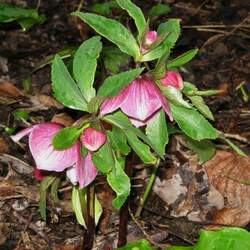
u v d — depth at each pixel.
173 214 1.16
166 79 0.87
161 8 1.52
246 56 1.52
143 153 0.88
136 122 0.88
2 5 1.45
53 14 1.63
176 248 0.90
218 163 1.21
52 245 1.09
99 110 0.86
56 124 0.87
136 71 0.83
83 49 0.87
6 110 1.31
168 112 0.86
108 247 1.09
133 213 1.15
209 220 1.16
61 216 1.13
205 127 0.89
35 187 1.17
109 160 0.86
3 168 1.20
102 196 1.16
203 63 1.49
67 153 0.85
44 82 1.39
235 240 0.88
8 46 1.49
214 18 1.68
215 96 1.38
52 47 1.50
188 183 1.19
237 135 1.26
